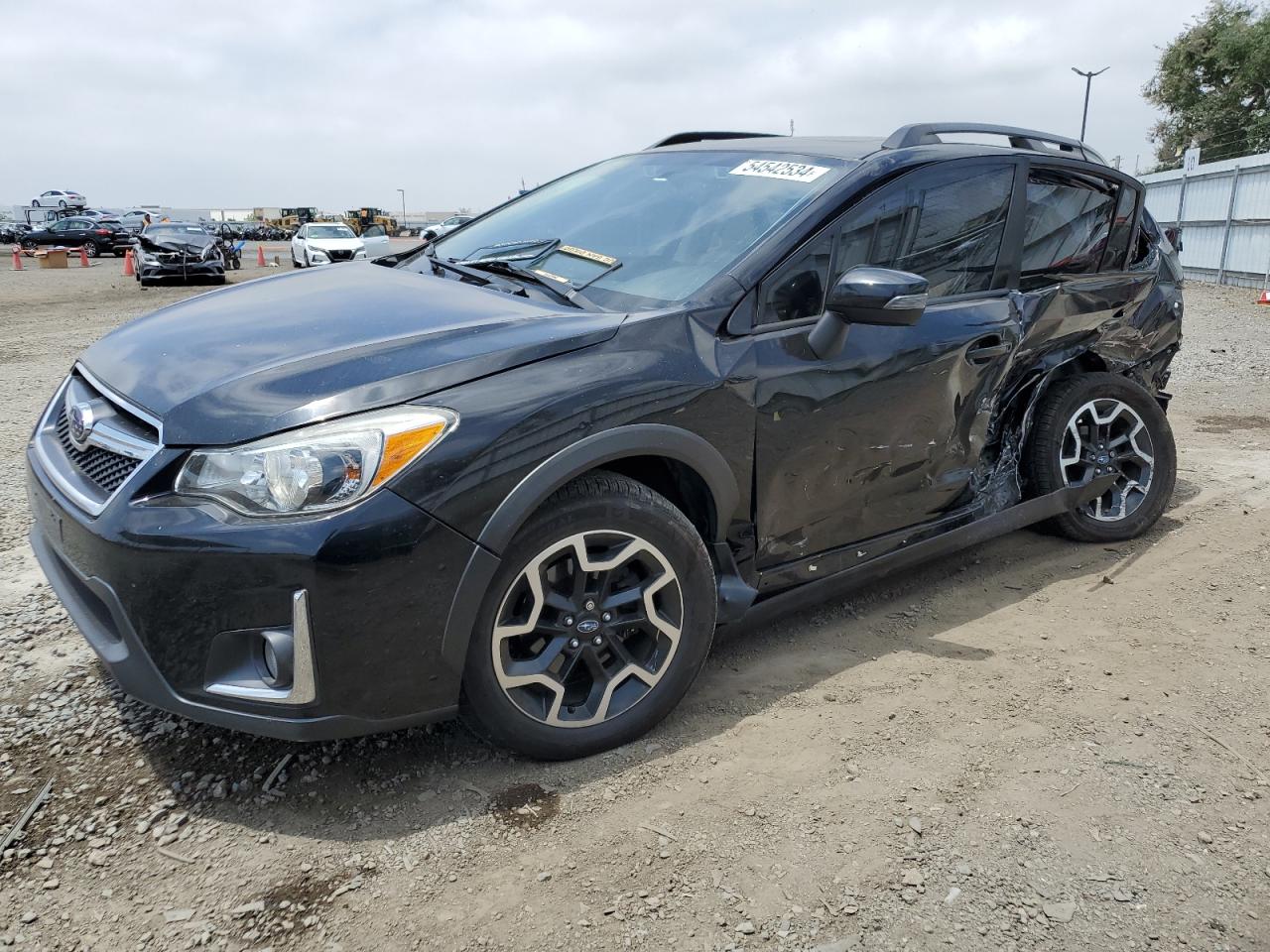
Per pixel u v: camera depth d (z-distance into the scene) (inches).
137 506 82.3
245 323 103.4
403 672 84.7
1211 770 98.7
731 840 86.4
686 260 112.7
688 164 135.9
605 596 96.1
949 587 145.0
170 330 106.0
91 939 73.9
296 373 86.5
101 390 96.6
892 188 121.3
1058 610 137.1
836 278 115.0
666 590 99.5
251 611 80.2
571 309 105.3
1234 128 1557.6
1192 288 732.0
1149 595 142.0
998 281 136.3
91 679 111.6
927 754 100.4
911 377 119.4
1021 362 140.6
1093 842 87.3
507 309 103.0
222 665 82.5
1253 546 160.2
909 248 123.3
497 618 89.0
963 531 136.8
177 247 773.3
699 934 75.5
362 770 95.7
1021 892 80.8
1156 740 103.9
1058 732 105.0
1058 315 143.1
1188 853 86.2
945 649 124.8
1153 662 121.4
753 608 113.3
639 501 95.3
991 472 144.8
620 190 135.3
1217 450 224.1
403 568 81.7
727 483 103.1
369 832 86.8
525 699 94.1
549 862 83.4
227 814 88.7
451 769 96.5
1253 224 727.7
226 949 73.2
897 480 124.1
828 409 111.0
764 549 112.4
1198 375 327.9
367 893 79.4
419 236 2321.6
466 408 85.7
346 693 82.8
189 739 99.7
